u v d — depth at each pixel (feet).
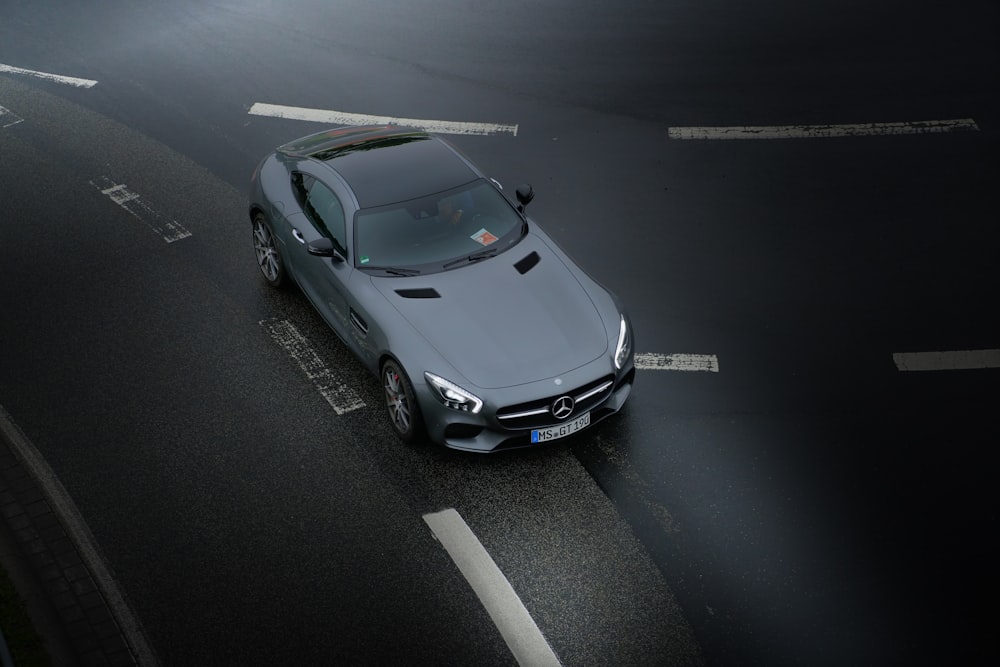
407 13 47.73
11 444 23.35
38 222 32.35
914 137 36.01
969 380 24.84
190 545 20.49
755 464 22.38
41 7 49.06
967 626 18.49
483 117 38.27
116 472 22.44
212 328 27.22
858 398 24.34
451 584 19.49
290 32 46.03
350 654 18.11
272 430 23.57
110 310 28.07
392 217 24.48
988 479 21.84
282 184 27.58
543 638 18.37
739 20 45.70
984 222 31.35
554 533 20.62
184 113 39.14
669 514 21.07
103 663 18.06
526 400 20.77
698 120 37.76
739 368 25.45
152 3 49.34
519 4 48.42
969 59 40.98
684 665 17.81
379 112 38.65
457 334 21.88
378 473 22.24
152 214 32.71
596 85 40.42
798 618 18.70
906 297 28.07
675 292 28.50
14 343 26.81
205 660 18.07
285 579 19.66
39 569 20.02
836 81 39.99
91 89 41.14
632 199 33.12
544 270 23.77
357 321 23.59
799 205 32.58
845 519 20.88
